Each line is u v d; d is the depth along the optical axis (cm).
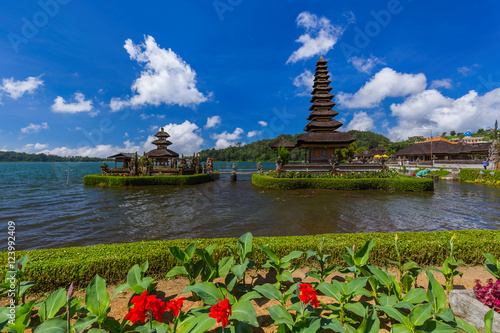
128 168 2711
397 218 952
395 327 232
